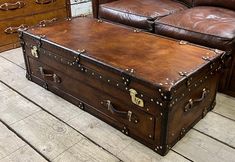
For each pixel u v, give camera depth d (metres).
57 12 2.82
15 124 1.46
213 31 1.61
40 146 1.31
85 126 1.44
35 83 1.86
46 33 1.67
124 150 1.27
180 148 1.29
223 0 1.97
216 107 1.60
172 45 1.47
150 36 1.60
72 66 1.46
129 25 2.06
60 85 1.64
